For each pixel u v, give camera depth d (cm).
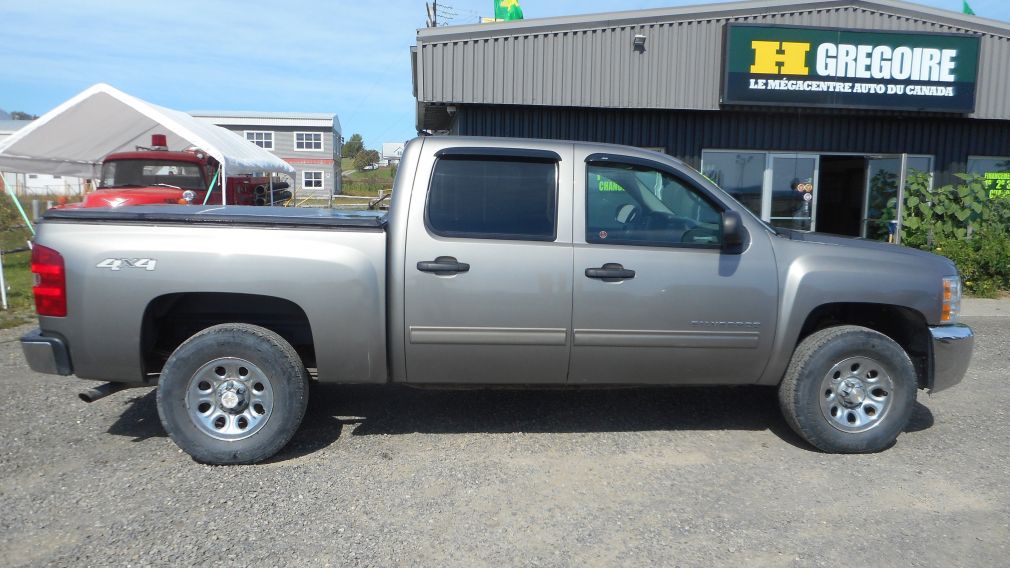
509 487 400
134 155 1206
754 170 1278
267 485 400
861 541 343
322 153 4550
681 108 1197
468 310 432
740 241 435
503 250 432
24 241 1644
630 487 402
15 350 709
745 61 1172
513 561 324
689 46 1187
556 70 1163
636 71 1180
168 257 412
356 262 421
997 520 365
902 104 1208
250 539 341
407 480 408
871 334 446
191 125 1213
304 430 486
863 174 1320
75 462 429
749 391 586
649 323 442
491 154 443
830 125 1280
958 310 471
